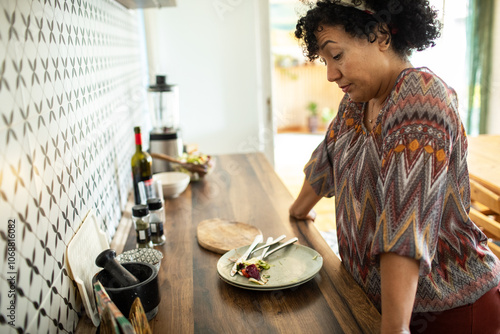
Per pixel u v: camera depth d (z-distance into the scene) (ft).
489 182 6.52
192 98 11.16
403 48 3.08
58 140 3.13
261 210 5.22
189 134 11.36
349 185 3.43
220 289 3.49
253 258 3.82
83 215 3.68
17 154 2.38
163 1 6.55
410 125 2.73
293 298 3.32
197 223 4.92
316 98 30.86
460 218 3.15
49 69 3.02
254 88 11.27
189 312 3.18
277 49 31.83
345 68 3.02
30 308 2.41
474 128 14.64
